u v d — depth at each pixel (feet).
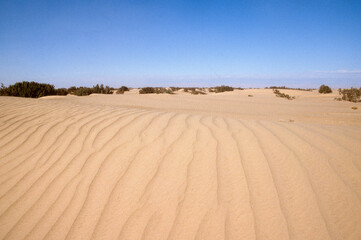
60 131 11.89
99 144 10.18
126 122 12.50
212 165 8.07
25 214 6.90
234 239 5.55
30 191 7.83
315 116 26.48
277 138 9.70
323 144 9.03
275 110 32.78
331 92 86.84
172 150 9.16
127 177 7.92
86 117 13.76
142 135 10.65
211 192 6.93
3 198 7.60
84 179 8.10
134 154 9.14
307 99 61.05
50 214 6.82
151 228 6.03
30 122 13.43
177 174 7.79
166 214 6.37
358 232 5.43
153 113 14.82
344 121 22.94
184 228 5.94
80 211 6.81
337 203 6.24
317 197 6.47
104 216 6.54
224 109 32.81
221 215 6.18
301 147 8.85
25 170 9.00
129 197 7.07
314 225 5.71
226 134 10.29
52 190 7.77
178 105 36.45
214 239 5.60
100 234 6.02
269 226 5.78
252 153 8.60
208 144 9.41
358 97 55.11
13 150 10.54
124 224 6.22
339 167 7.55
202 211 6.35
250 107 36.55
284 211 6.14
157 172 7.98
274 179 7.23
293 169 7.60
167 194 7.02
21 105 18.08
